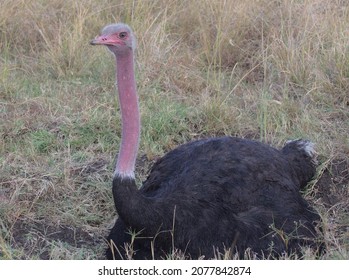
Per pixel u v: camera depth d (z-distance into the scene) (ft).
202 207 44.86
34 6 77.92
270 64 70.90
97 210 54.29
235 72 72.13
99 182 55.98
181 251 44.42
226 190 46.09
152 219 43.57
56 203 54.34
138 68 69.31
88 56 73.31
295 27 74.28
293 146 53.98
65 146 60.23
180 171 47.65
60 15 78.02
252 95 67.21
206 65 73.56
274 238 45.78
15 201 53.72
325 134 61.67
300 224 47.21
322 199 55.36
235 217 45.55
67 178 55.83
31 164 57.82
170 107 64.28
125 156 43.04
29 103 65.05
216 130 62.64
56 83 69.56
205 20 77.92
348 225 52.31
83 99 66.39
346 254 46.91
